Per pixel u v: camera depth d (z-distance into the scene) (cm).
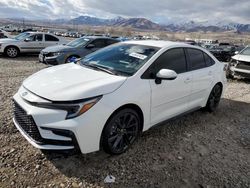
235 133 461
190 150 383
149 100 364
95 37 1070
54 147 293
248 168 347
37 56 1473
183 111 453
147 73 368
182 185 301
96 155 347
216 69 531
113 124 327
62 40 1485
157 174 318
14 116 342
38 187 280
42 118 288
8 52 1337
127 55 406
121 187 290
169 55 414
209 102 538
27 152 341
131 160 343
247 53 1027
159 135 425
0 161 318
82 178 299
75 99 290
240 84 928
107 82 325
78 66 405
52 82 328
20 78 790
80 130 290
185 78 432
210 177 320
